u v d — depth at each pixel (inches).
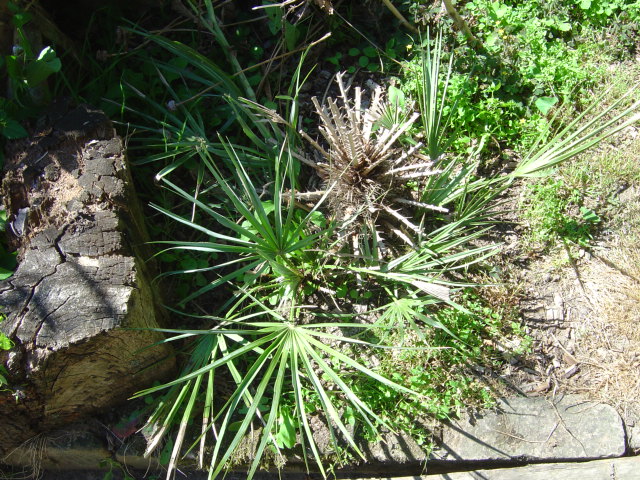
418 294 110.3
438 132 112.0
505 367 107.7
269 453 102.2
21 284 87.0
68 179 95.5
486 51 128.0
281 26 124.0
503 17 130.6
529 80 126.3
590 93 128.3
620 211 118.9
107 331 84.0
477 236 110.8
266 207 110.7
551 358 108.8
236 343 108.0
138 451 102.1
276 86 128.5
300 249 107.0
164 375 105.0
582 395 105.9
